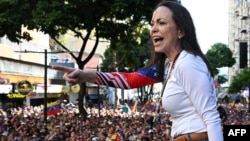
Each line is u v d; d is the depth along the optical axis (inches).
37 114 1358.3
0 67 1695.4
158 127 874.8
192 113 98.1
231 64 4210.1
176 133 100.7
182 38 101.5
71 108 1803.6
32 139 733.3
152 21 105.3
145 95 2682.1
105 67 2202.3
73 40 3117.6
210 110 93.9
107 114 1427.2
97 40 1048.8
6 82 1630.2
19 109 1448.1
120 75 117.0
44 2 908.6
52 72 2389.3
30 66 2050.9
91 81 117.0
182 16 101.0
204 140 96.4
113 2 941.8
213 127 92.9
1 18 941.8
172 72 101.3
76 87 1187.9
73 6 904.9
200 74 95.7
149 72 114.3
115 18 997.2
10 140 698.8
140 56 1946.4
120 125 1009.5
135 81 116.3
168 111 102.5
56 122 1027.3
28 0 942.4
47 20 901.2
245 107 2559.1
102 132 838.5
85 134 812.0
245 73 2706.7
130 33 1039.6
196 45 101.6
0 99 1779.0
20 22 964.0
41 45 2228.1
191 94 96.0
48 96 2354.8
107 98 3277.6
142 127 961.5
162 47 102.7
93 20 978.7
